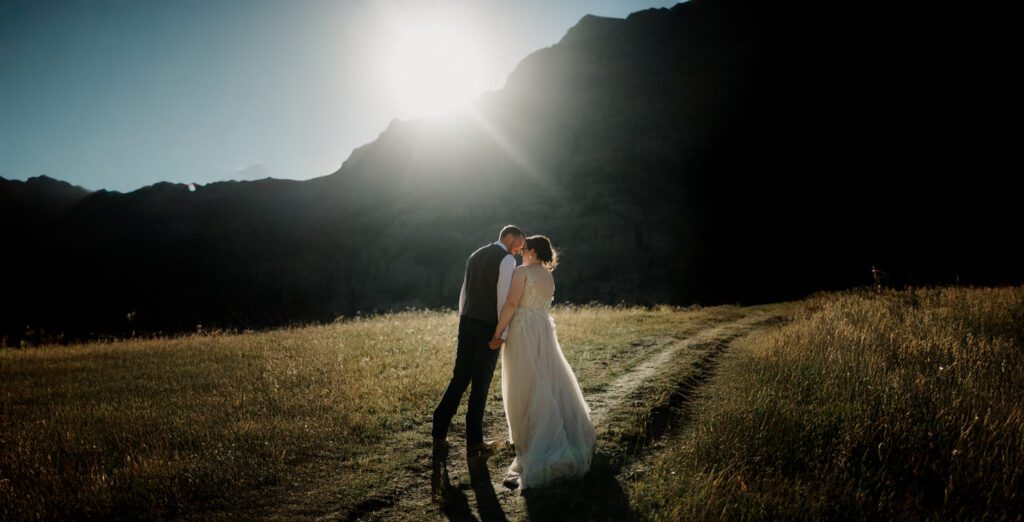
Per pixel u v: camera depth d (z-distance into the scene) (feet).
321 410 20.42
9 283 283.38
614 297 198.49
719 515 11.98
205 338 46.44
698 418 19.36
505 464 15.84
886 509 12.00
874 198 203.31
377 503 13.61
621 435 17.24
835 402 18.38
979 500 12.25
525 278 15.81
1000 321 31.83
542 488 14.03
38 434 18.11
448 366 27.30
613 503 13.15
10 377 29.30
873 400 17.95
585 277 207.31
